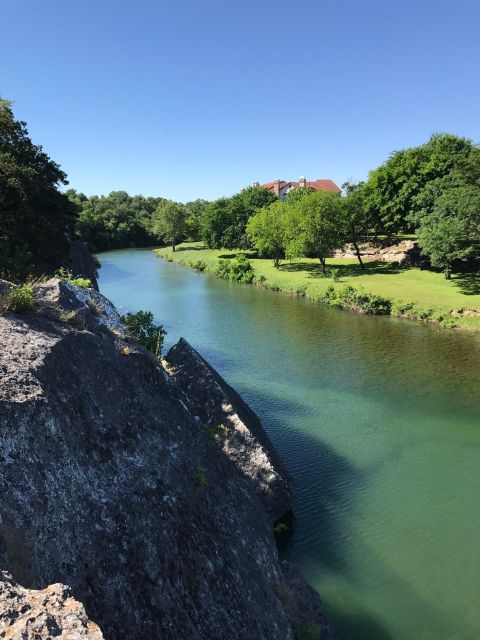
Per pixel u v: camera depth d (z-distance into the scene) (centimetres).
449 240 5188
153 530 934
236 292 6425
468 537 1661
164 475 1076
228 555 1067
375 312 4997
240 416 1811
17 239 3694
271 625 1040
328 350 3716
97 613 743
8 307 1184
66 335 1147
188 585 917
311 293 5881
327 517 1758
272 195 10969
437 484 1967
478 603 1395
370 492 1908
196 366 1897
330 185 14238
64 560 749
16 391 871
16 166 3625
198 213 16112
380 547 1614
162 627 807
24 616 501
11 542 670
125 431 1081
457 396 2816
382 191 6669
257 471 1667
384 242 7706
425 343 3872
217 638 880
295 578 1359
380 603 1394
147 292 6397
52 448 865
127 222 15125
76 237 5906
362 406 2692
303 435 2358
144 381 1298
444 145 6538
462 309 4584
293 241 7062
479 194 4903
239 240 10194
